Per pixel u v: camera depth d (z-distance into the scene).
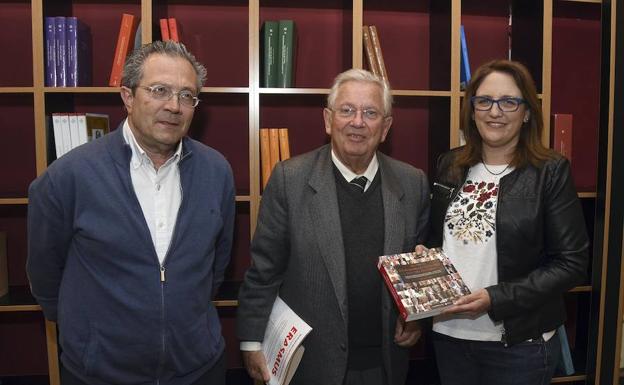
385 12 2.52
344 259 1.47
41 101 1.96
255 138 2.06
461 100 2.16
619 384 2.38
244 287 1.59
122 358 1.30
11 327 2.44
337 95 1.50
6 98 2.25
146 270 1.29
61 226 1.31
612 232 2.28
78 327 1.30
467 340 1.58
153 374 1.34
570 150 2.29
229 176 1.54
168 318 1.31
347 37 2.33
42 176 1.31
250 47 2.03
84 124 2.00
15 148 2.37
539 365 1.53
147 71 1.28
